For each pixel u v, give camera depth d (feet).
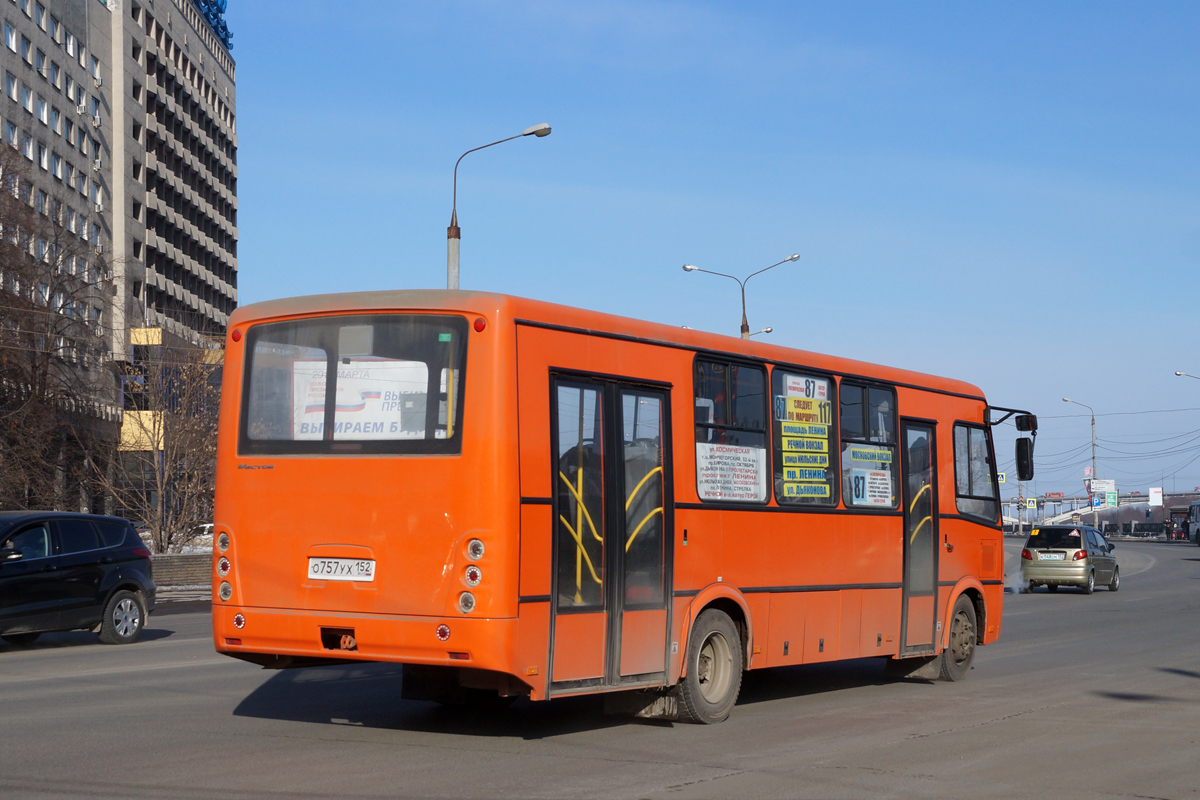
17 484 139.74
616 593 30.25
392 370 28.96
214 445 139.64
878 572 40.32
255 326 30.89
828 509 38.11
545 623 28.17
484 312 28.19
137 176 275.80
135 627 57.57
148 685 40.19
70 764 26.37
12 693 38.17
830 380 38.91
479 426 27.76
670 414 32.42
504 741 30.01
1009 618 76.43
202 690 38.93
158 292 284.82
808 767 27.14
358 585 28.55
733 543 34.17
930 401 44.01
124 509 142.82
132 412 143.23
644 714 33.37
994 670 47.67
